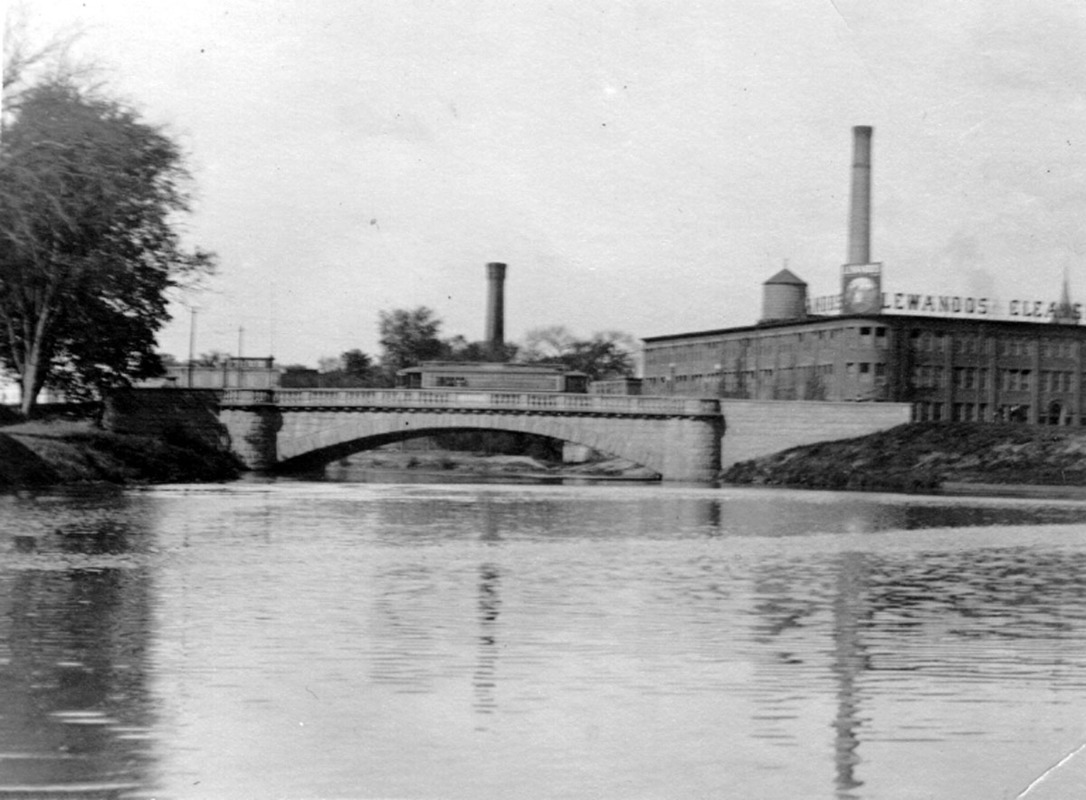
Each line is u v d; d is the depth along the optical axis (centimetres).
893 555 4094
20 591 2800
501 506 6650
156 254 8706
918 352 15188
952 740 1655
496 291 17962
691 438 12456
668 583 3148
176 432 11738
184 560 3494
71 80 6638
